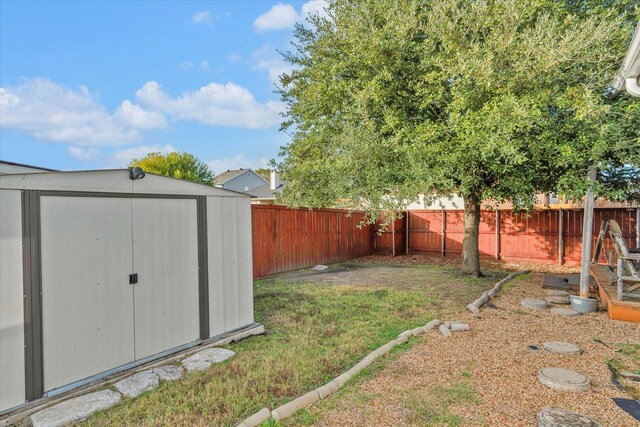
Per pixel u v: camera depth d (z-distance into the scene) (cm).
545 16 552
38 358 304
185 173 2656
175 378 355
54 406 301
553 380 329
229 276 478
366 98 644
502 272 980
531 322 522
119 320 363
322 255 1139
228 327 471
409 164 636
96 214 348
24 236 299
